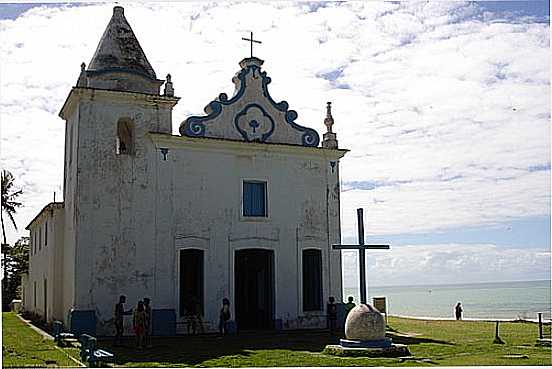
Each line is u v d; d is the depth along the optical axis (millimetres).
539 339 23609
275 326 27500
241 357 19219
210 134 27500
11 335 26297
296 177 28953
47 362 18109
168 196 26500
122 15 28375
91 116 25812
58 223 28406
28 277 39250
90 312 24703
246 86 28625
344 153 29891
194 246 26609
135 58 27516
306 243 28688
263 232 27922
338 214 29547
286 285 28031
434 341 23703
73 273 25062
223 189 27469
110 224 25531
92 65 27234
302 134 29328
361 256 20719
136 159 26250
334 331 27000
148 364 17938
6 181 52562
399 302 93938
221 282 26906
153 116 26750
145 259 25828
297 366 17391
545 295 110438
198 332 26078
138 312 21859
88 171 25484
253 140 28219
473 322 34250
